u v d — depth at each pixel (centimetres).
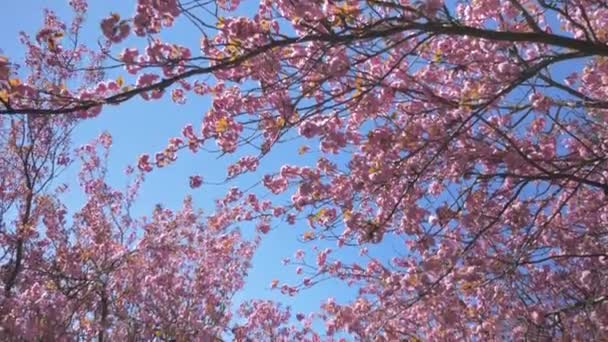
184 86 731
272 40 495
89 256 1384
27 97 493
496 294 866
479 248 783
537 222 803
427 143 611
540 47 698
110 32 491
